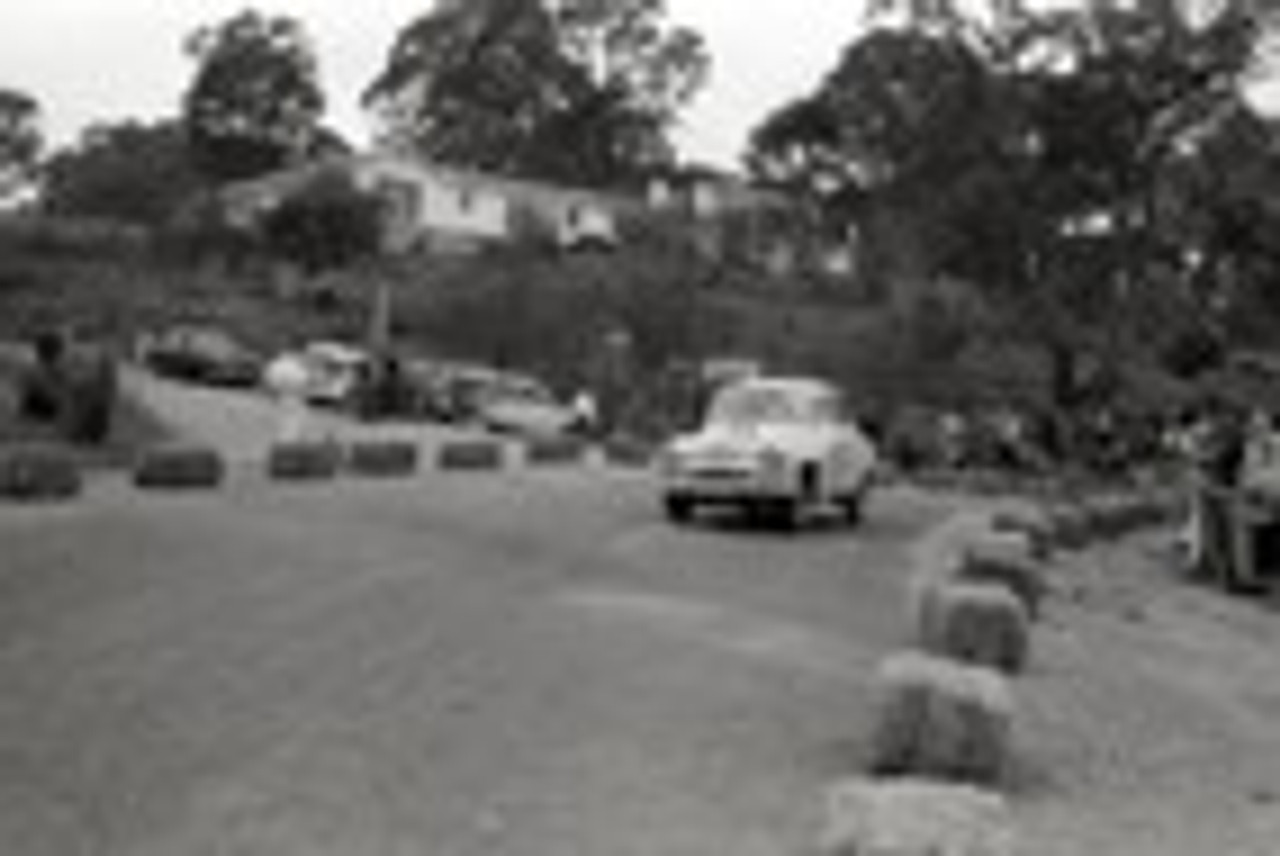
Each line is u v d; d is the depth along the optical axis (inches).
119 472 1023.6
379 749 360.8
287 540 676.1
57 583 540.4
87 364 1171.3
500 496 971.9
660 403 2004.2
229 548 639.8
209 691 404.8
